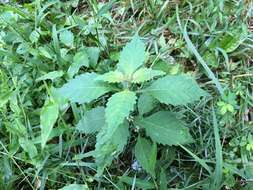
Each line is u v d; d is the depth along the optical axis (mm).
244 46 555
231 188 473
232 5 585
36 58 551
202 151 494
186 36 535
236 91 521
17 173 499
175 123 453
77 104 516
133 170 490
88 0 611
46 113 484
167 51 556
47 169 488
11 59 550
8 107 530
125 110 406
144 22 585
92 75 454
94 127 463
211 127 500
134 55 450
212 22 571
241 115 511
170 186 484
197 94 428
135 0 603
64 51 556
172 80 436
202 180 474
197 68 544
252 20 580
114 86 457
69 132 499
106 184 482
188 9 588
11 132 500
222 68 545
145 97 470
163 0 592
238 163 485
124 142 443
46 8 606
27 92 528
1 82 541
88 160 497
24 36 578
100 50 560
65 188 459
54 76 523
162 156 485
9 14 588
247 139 490
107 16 585
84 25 582
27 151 488
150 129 454
